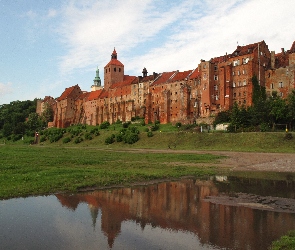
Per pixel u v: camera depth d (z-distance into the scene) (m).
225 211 23.47
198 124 112.50
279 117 92.50
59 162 50.97
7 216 21.48
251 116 97.75
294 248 15.64
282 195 29.38
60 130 152.12
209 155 65.12
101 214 22.39
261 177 40.97
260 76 112.12
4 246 16.36
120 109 162.75
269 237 17.80
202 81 122.88
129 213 22.75
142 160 58.69
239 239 17.45
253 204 25.72
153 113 143.12
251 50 112.75
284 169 48.44
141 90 153.88
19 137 165.88
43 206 24.16
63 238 17.52
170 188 32.72
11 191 27.97
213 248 16.16
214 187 33.47
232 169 48.59
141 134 111.00
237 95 115.12
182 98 131.62
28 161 51.44
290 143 75.38
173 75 143.75
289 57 108.56
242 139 83.88
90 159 57.47
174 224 20.22
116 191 30.58
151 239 17.44
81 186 31.25
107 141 112.56
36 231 18.59
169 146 90.31
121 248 16.14
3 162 49.12
